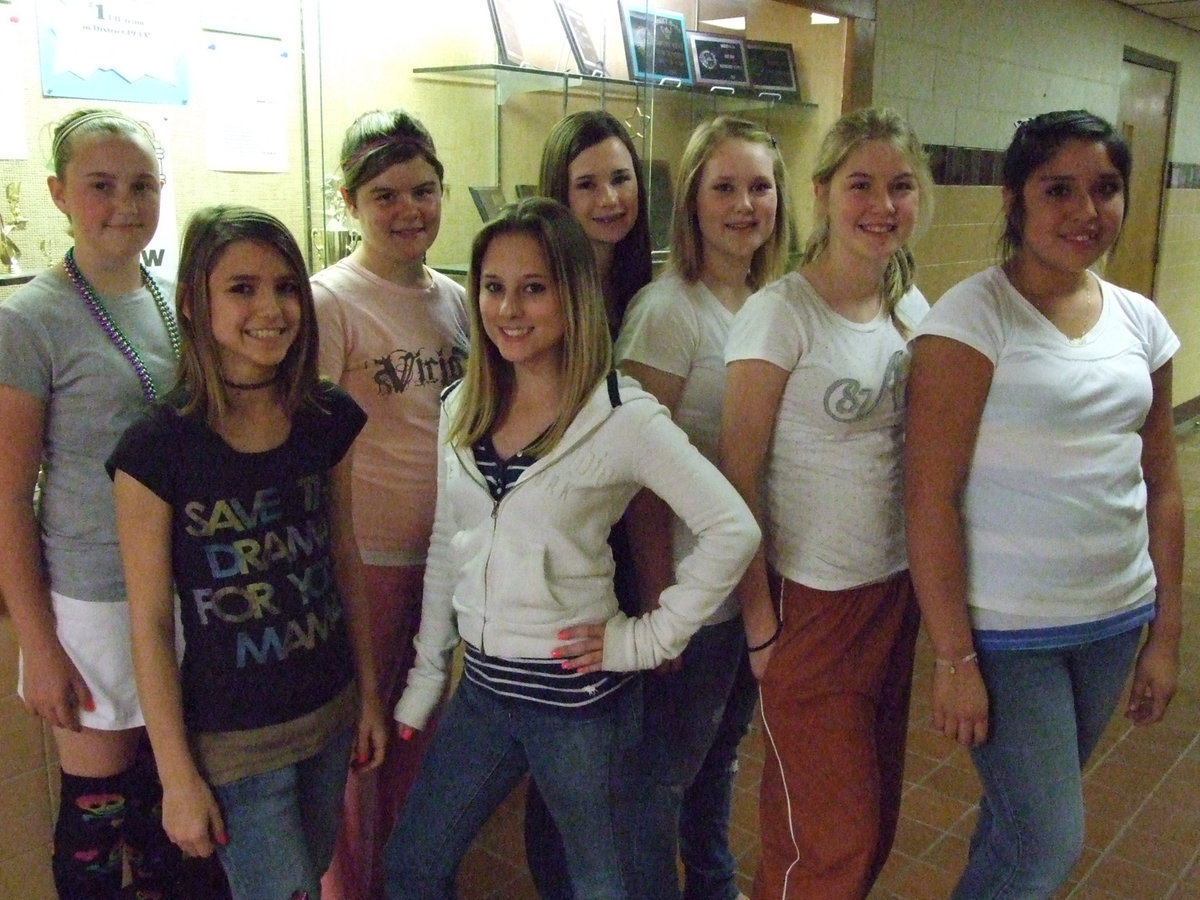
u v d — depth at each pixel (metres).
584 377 1.48
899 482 1.67
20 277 1.94
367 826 2.05
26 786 1.86
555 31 2.87
